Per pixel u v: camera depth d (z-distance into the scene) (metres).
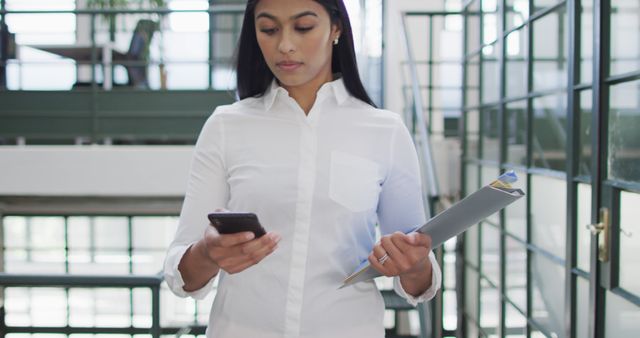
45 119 5.22
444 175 4.51
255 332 1.03
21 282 1.82
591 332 2.11
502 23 3.32
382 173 1.05
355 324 1.04
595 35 2.04
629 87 1.86
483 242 3.87
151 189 4.17
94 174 4.17
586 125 2.25
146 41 5.57
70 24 6.06
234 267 0.85
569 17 2.32
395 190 1.08
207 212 1.04
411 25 5.66
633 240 1.88
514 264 3.22
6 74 5.77
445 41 5.71
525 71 2.98
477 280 4.01
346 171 1.01
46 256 5.79
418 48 5.68
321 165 1.01
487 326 3.77
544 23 2.71
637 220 1.84
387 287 5.27
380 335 1.07
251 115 1.04
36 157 4.17
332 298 1.02
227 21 6.12
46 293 6.05
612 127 2.00
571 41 2.31
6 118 5.22
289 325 1.01
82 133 5.25
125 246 5.81
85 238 5.81
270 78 1.10
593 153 2.08
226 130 1.04
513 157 3.24
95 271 5.82
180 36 6.14
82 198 5.14
